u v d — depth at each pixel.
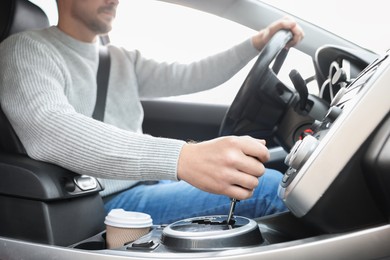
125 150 0.90
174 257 0.70
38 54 1.25
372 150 0.63
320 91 1.50
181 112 1.98
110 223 0.94
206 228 0.80
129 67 1.70
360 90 0.71
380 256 0.64
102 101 1.54
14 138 1.09
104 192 1.36
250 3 1.69
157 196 1.26
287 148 1.46
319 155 0.65
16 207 0.99
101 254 0.74
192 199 1.20
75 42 1.45
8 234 0.99
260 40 1.70
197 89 1.87
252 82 1.36
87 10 1.45
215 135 1.97
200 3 1.70
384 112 0.63
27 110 1.05
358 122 0.64
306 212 0.67
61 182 1.02
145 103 2.00
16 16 1.44
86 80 1.43
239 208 1.06
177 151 0.84
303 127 1.42
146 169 0.87
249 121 1.43
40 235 0.97
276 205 1.03
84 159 0.94
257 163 0.76
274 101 1.42
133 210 1.26
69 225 1.03
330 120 0.75
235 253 0.68
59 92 1.13
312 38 1.66
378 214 0.66
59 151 0.97
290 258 0.66
